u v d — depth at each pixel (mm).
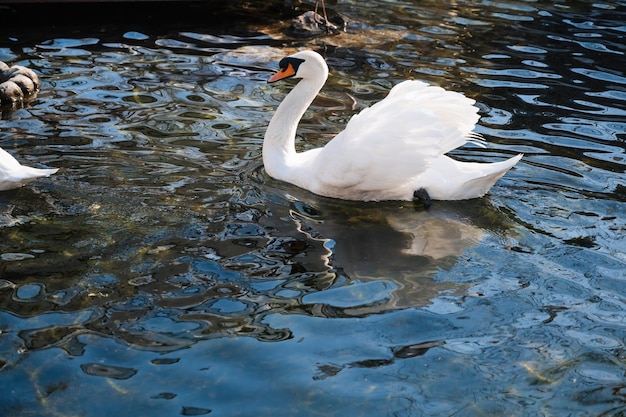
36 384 5137
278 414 4945
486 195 7949
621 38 13055
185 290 6168
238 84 10586
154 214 7281
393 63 11578
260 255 6711
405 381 5266
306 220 7395
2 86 9555
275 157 8211
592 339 5777
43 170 7547
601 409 5098
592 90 10859
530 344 5691
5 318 5742
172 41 12031
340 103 10117
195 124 9297
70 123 9109
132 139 8812
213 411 4945
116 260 6531
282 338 5645
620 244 7086
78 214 7223
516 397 5172
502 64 11695
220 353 5469
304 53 8281
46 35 11922
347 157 7613
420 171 7594
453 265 6680
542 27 13414
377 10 14062
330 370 5336
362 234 7172
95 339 5566
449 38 12734
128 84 10328
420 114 7629
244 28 12844
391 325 5832
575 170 8508
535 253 6910
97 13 13023
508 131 9438
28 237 6820
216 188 7863
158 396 5059
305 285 6305
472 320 5930
